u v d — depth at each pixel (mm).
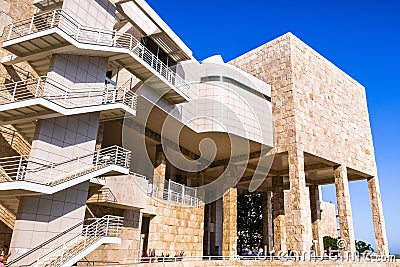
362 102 38125
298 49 31531
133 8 21047
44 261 13195
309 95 30688
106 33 17375
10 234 14977
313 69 32344
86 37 16812
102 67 17734
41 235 13836
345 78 36500
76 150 15797
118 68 20000
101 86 17500
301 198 26078
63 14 15820
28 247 13297
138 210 22531
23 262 12969
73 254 13539
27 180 12766
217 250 36531
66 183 13648
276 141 29125
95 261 18234
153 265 16547
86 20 17297
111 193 18641
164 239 25297
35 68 17078
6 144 15484
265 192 40219
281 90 30172
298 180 26609
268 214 39062
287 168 35250
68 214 15117
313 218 38125
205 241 35844
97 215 19188
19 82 15422
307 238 25484
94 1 18047
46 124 14688
